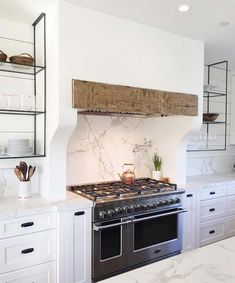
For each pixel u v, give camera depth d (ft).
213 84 14.11
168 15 8.25
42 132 8.41
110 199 8.28
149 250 8.96
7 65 8.05
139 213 8.70
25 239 7.02
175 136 10.83
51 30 7.77
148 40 9.04
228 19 8.47
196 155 13.64
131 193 8.82
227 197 11.69
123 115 10.56
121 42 8.46
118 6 7.72
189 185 10.66
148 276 3.61
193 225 10.35
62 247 7.43
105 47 8.16
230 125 14.89
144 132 11.42
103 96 7.98
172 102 9.52
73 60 7.62
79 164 9.83
